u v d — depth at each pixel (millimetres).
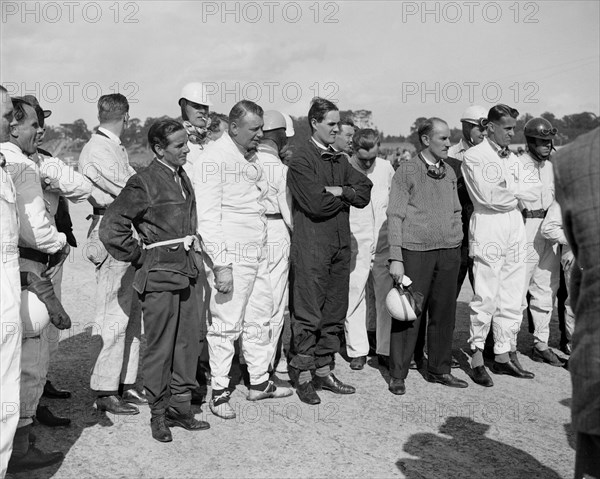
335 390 5422
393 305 5301
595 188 2195
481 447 4438
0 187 3377
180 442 4410
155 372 4348
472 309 5758
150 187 4293
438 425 4785
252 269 4859
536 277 6301
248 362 5168
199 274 4594
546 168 6312
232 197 4750
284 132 5703
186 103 5777
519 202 6297
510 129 5609
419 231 5391
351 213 5914
